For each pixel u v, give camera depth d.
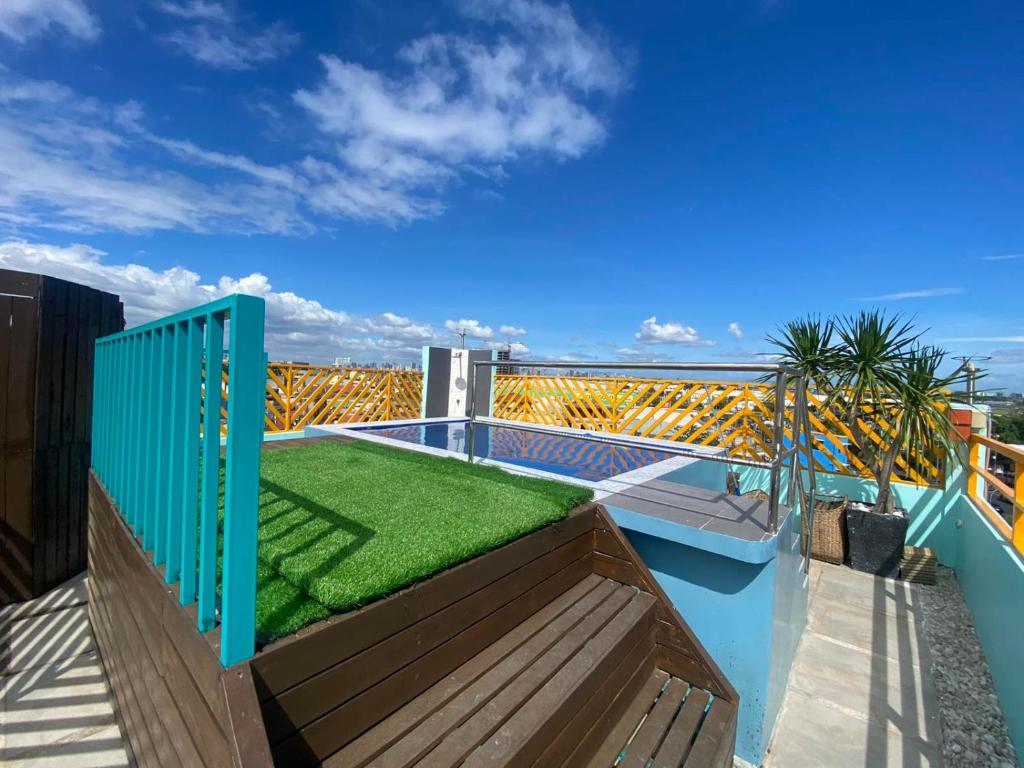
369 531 1.91
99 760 2.10
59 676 2.70
